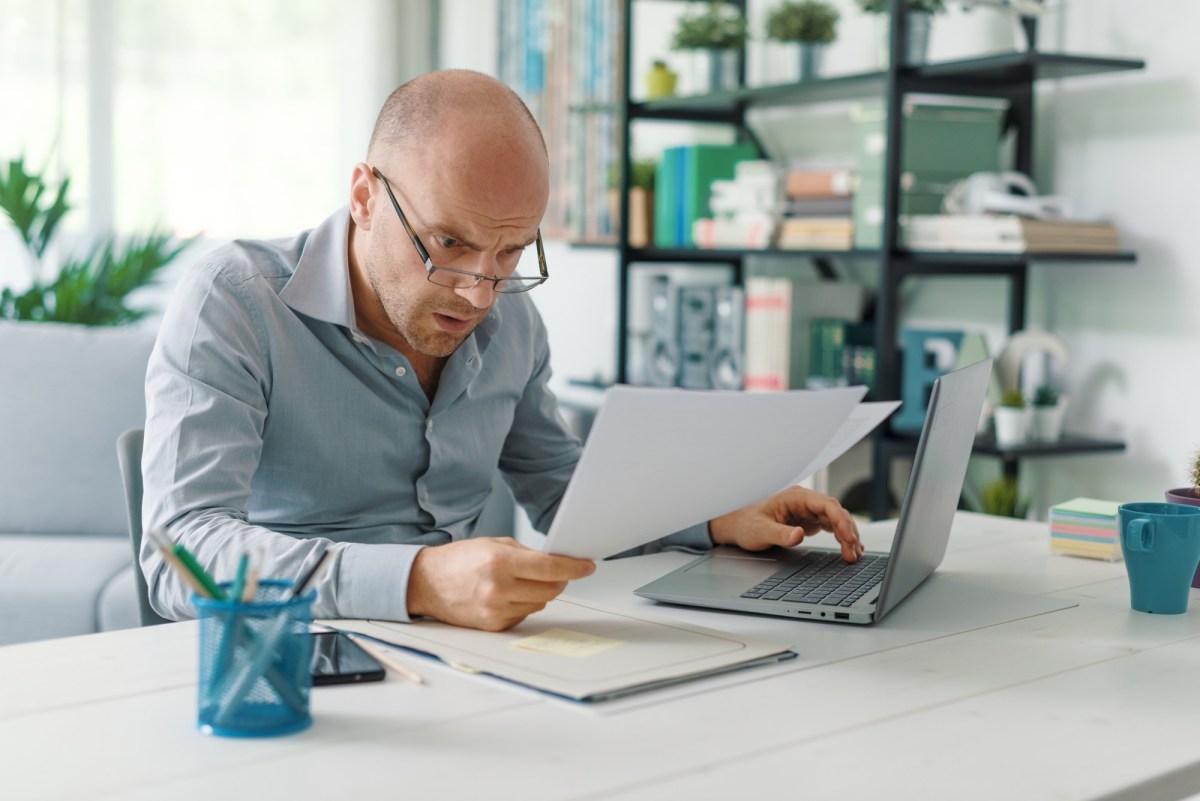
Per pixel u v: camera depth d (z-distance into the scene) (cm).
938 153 254
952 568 130
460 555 100
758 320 289
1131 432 241
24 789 68
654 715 81
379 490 142
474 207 114
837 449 120
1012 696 87
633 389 86
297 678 77
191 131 455
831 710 83
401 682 87
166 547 78
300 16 464
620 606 110
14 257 429
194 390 123
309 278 134
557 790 69
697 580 117
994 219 231
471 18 453
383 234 122
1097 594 120
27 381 264
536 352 158
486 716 81
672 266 367
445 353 128
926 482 108
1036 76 246
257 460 126
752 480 106
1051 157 256
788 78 293
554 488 159
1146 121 235
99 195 442
